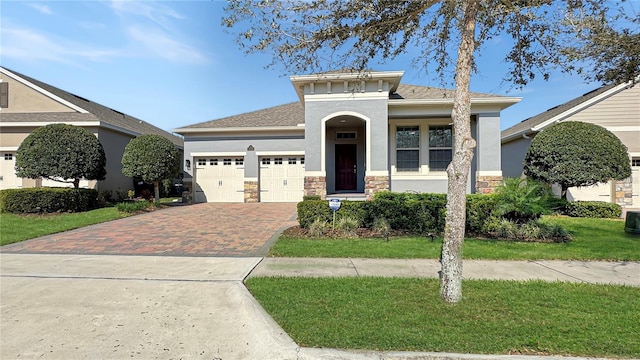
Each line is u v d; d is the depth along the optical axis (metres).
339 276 5.75
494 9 5.21
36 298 4.89
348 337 3.60
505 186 9.45
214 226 10.70
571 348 3.36
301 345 3.48
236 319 4.21
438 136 14.88
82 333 3.86
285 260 6.84
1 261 6.85
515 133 17.91
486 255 7.10
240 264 6.57
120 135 18.48
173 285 5.38
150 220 11.87
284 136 17.56
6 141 16.38
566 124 12.76
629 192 14.96
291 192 17.67
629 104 15.08
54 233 9.66
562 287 5.14
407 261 6.75
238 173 17.98
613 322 3.91
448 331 3.70
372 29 5.52
